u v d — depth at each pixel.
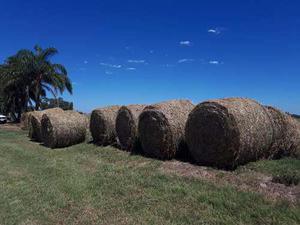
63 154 8.20
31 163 7.15
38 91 23.59
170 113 6.33
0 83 24.12
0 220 3.95
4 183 5.49
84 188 4.98
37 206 4.36
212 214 3.78
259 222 3.49
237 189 4.34
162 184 4.84
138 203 4.27
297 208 3.65
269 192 4.14
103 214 4.04
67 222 3.88
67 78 23.88
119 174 5.62
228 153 5.23
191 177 5.03
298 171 4.75
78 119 9.81
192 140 5.78
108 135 8.64
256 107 5.48
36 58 23.17
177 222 3.68
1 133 14.75
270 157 5.63
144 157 6.70
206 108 5.48
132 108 7.70
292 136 5.72
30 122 12.02
